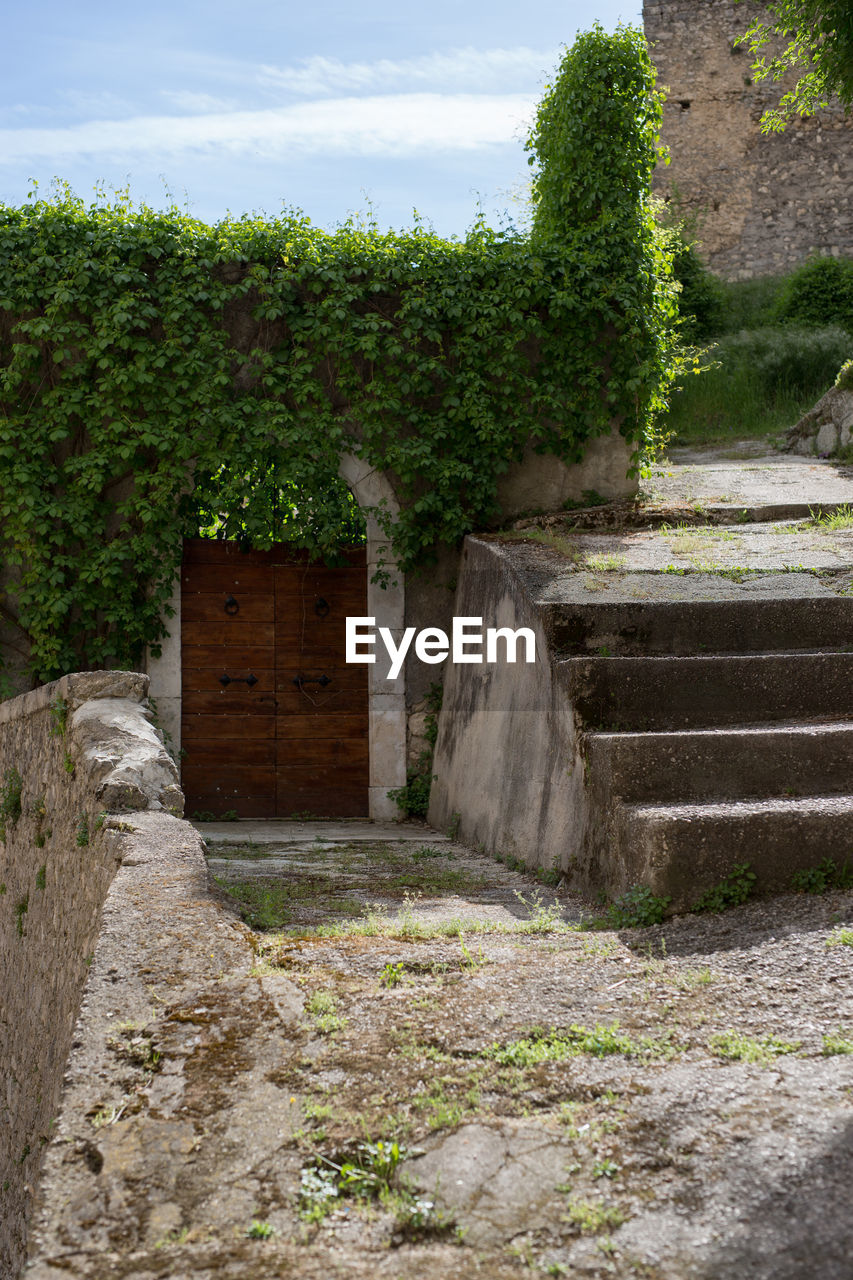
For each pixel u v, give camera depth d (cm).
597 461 923
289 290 846
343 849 682
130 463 835
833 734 434
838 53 1013
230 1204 197
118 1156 210
